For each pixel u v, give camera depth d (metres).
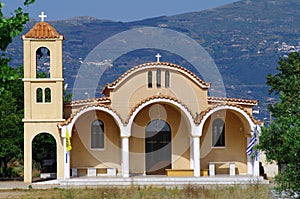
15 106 101.00
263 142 48.44
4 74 32.06
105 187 77.50
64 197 65.38
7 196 70.50
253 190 64.75
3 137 98.38
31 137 88.69
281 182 47.59
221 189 69.38
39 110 88.94
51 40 89.81
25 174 88.31
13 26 31.73
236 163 93.25
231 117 93.06
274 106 83.75
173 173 89.94
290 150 46.12
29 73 89.19
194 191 67.31
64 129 86.31
